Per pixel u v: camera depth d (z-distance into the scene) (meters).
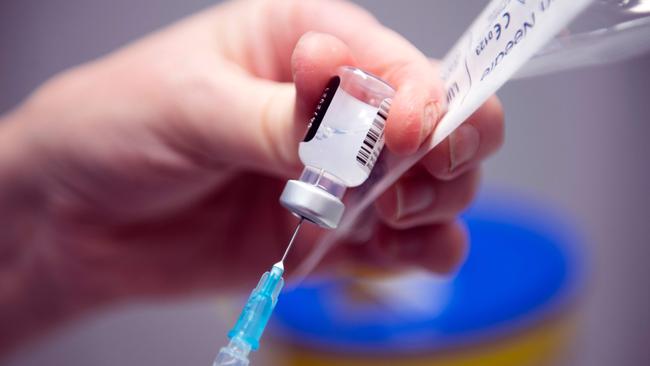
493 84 0.19
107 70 0.31
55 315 0.38
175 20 0.44
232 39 0.29
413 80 0.22
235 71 0.28
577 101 0.47
